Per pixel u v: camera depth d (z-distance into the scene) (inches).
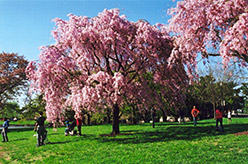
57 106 661.9
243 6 443.8
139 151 439.5
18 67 1569.9
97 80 599.2
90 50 641.6
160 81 747.4
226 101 2081.7
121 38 653.3
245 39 399.5
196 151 399.9
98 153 451.2
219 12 475.5
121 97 625.9
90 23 671.8
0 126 2349.9
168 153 402.9
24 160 448.1
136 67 705.6
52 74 629.6
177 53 576.1
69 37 626.8
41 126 591.8
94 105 591.2
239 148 397.1
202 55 532.4
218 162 329.4
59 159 430.9
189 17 542.6
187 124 995.3
